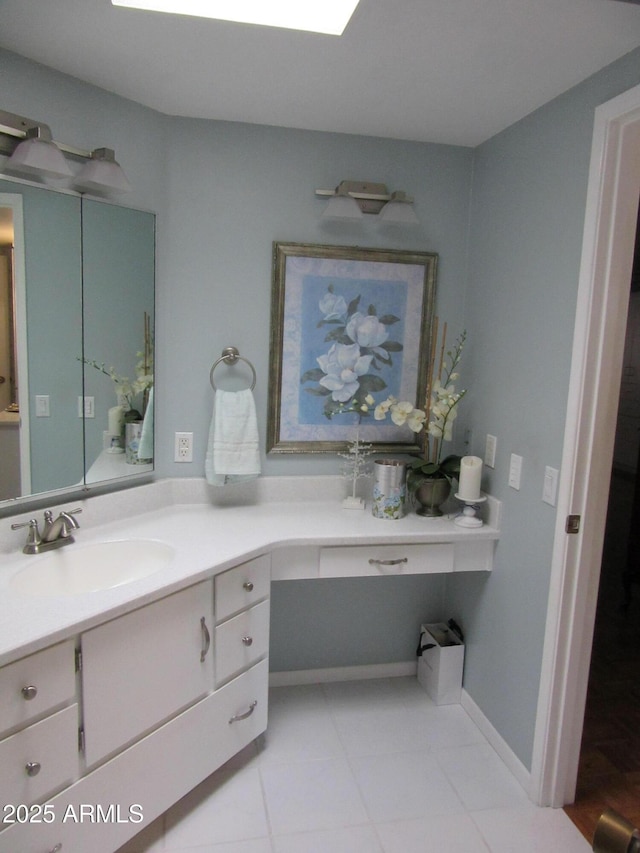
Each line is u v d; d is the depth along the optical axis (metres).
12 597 1.44
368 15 1.39
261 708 2.02
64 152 1.77
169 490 2.23
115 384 2.01
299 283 2.26
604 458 1.74
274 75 1.74
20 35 1.54
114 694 1.47
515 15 1.37
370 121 2.10
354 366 2.35
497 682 2.13
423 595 2.57
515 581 2.01
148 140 2.03
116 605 1.42
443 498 2.25
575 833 1.77
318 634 2.49
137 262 2.04
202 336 2.22
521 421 1.99
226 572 1.78
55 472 1.85
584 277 1.66
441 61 1.62
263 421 2.33
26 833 1.31
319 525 2.10
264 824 1.77
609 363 1.69
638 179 1.62
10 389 1.71
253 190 2.19
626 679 2.66
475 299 2.33
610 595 3.58
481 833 1.76
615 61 1.56
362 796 1.89
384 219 2.21
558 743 1.83
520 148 2.01
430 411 2.41
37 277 1.74
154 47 1.59
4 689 1.23
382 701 2.41
